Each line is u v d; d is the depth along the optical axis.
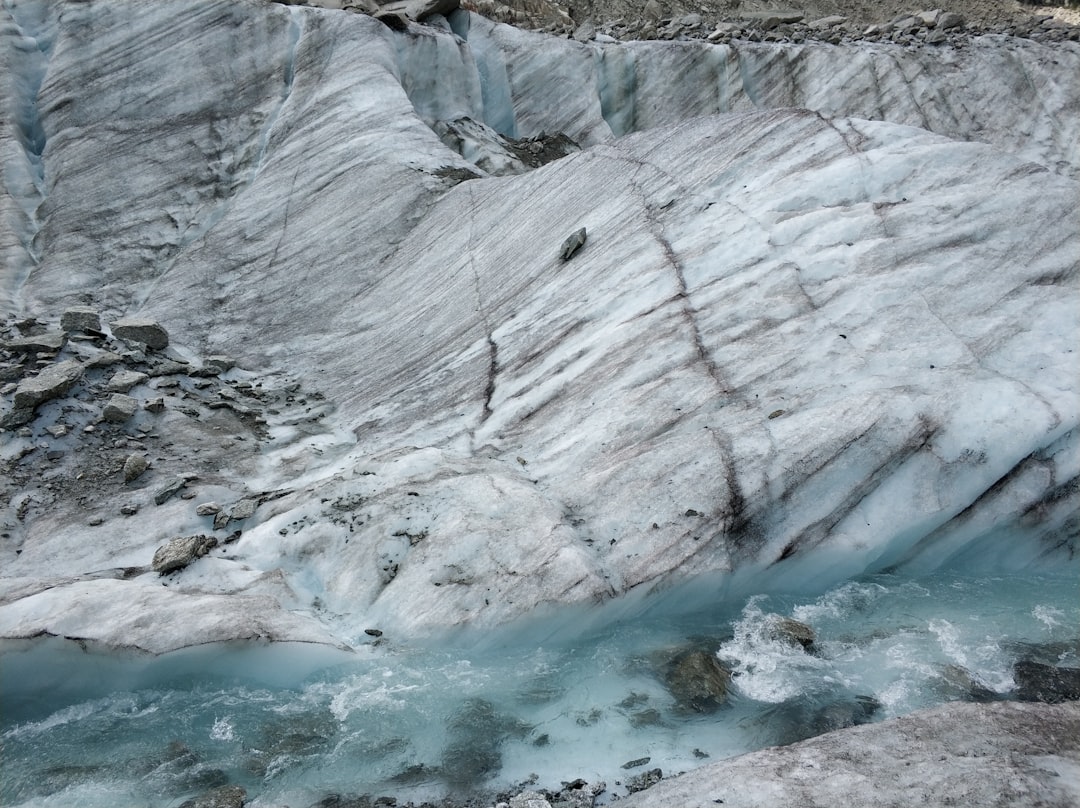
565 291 9.54
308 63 15.59
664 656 6.07
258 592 6.50
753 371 7.50
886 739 4.76
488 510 6.82
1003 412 6.75
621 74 21.09
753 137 10.05
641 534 6.54
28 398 8.66
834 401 7.04
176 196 13.99
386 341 10.71
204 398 9.62
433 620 6.20
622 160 11.14
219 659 5.90
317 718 5.68
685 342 7.98
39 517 7.61
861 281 7.87
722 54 21.20
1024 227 8.02
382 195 13.04
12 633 5.84
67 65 15.48
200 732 5.62
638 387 7.77
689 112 21.30
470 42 20.64
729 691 5.72
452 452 8.00
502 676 5.96
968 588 6.69
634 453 7.14
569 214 10.83
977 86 20.41
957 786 4.26
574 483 7.12
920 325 7.45
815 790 4.35
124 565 7.04
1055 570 6.87
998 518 6.70
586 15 29.02
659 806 4.43
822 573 6.62
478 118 18.95
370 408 9.48
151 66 15.52
